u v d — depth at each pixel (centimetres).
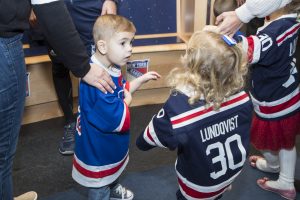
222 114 107
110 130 124
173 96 105
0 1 85
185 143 103
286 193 161
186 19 235
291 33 134
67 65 104
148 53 218
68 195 165
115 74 126
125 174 178
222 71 101
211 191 114
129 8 229
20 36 94
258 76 145
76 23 167
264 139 156
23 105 102
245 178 176
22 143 202
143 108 238
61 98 193
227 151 110
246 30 223
